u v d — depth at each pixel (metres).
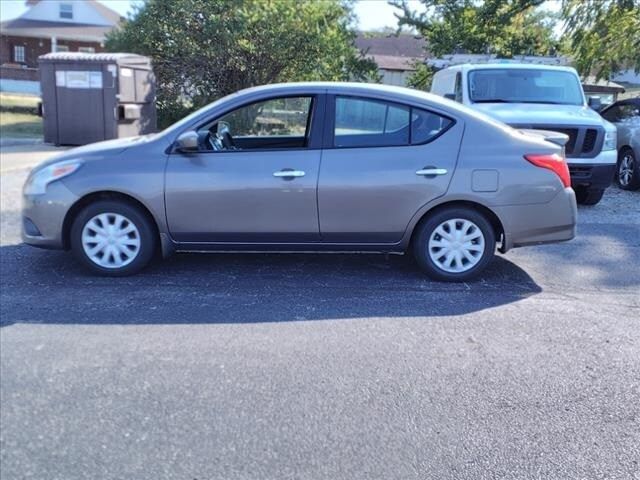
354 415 3.51
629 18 14.50
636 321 4.88
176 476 3.01
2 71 33.72
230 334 4.54
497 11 19.75
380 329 4.66
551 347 4.39
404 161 5.44
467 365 4.11
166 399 3.66
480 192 5.45
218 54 17.47
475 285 5.66
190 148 5.46
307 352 4.26
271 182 5.44
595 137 8.66
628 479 3.00
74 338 4.45
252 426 3.40
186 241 5.63
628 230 7.82
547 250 6.84
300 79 18.12
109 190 5.50
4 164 11.61
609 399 3.71
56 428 3.38
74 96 14.24
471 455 3.17
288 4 17.36
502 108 9.01
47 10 38.06
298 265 6.20
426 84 22.00
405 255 6.54
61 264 6.11
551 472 3.05
